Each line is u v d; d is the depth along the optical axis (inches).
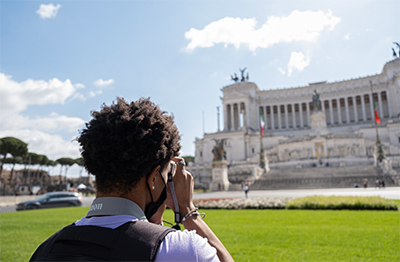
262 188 2598.4
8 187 3503.9
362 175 2516.0
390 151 3747.5
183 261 75.1
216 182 2625.5
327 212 872.9
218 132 4749.0
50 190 3558.1
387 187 2213.3
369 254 374.0
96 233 80.1
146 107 102.6
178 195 110.5
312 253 386.6
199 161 4795.8
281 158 4052.7
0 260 386.9
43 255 83.6
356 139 3774.6
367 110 5285.4
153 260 73.8
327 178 2539.4
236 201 1141.1
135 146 90.0
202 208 1145.4
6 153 3540.8
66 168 4867.1
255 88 5629.9
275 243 451.8
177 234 82.0
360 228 564.7
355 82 5280.5
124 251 75.2
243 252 401.4
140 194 94.3
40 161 4384.8
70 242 82.0
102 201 90.3
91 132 94.3
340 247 414.0
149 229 81.2
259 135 4658.0
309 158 3636.8
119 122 92.2
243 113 5231.3
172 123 109.7
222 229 592.4
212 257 80.4
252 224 661.9
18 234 591.8
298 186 2498.8
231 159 4598.9
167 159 101.5
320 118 4296.3
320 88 5502.0
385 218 697.0
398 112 4692.4
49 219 859.4
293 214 845.2
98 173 92.0
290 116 5743.1
